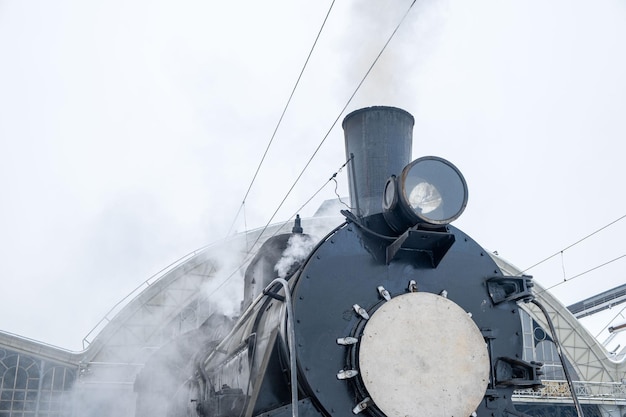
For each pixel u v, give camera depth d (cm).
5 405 2739
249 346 669
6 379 2778
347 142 750
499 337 638
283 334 588
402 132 725
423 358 576
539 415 3070
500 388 618
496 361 627
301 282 584
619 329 3406
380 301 600
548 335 3359
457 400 573
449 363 582
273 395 594
